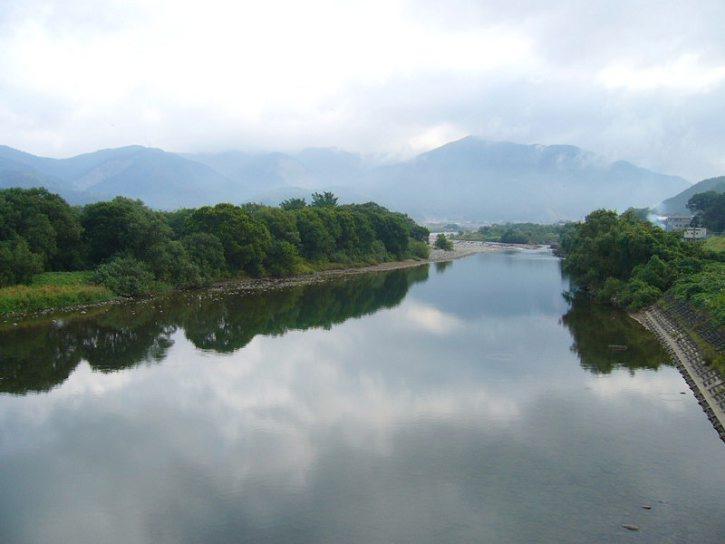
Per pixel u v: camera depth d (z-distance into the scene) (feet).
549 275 368.07
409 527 66.54
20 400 111.04
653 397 110.93
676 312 174.09
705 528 65.57
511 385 119.34
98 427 97.40
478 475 79.15
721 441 89.35
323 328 184.14
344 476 79.20
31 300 205.16
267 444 90.12
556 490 74.79
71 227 242.17
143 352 149.18
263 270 328.08
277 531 65.87
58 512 70.74
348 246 424.05
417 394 113.91
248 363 137.90
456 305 233.35
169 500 73.31
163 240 271.69
